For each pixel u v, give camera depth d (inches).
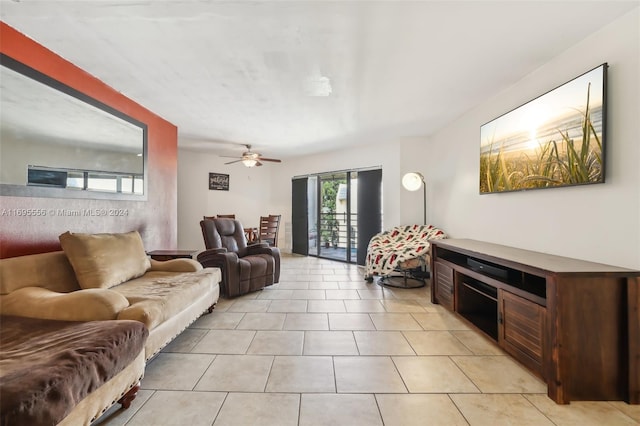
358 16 70.6
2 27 72.8
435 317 113.7
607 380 63.3
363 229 216.1
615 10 67.9
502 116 111.3
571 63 84.6
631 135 67.6
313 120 154.6
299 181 267.4
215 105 131.0
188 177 239.8
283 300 135.3
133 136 123.9
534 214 97.7
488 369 77.0
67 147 91.9
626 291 63.6
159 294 80.9
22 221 78.5
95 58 90.0
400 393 66.9
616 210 70.9
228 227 166.2
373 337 96.3
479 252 94.6
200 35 78.4
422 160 190.5
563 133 83.3
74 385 43.7
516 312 77.6
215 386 69.4
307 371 75.9
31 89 80.3
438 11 68.9
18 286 69.7
